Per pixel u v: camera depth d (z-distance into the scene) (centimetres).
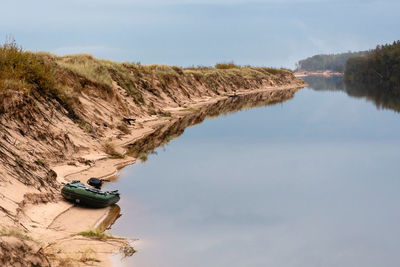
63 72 2834
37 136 1872
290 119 4378
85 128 2408
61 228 1282
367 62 18250
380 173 2248
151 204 1638
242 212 1608
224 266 1159
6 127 1705
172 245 1273
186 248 1260
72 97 2588
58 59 3228
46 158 1802
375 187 1997
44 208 1384
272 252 1272
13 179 1388
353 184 2039
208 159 2447
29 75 2239
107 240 1240
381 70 16675
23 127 1819
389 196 1861
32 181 1467
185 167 2242
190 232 1390
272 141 3089
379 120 4369
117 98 3369
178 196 1758
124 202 1641
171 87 5362
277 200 1772
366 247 1336
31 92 2141
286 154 2656
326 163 2447
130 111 3559
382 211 1672
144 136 3041
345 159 2558
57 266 970
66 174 1784
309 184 2020
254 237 1382
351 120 4356
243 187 1931
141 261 1133
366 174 2225
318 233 1433
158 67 5556
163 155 2494
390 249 1323
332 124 4044
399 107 5750
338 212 1645
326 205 1723
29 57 2462
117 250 1180
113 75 3894
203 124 3878
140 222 1445
